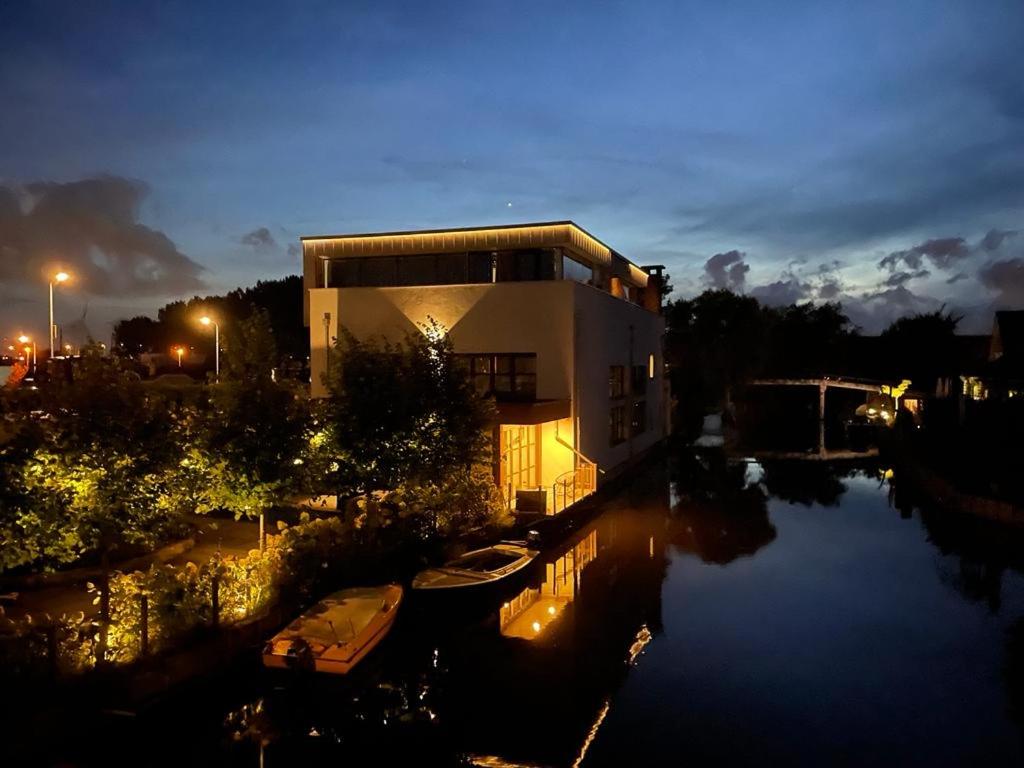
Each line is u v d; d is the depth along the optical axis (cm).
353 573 1566
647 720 1212
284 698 1262
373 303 2570
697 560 2147
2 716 957
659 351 4156
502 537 2059
